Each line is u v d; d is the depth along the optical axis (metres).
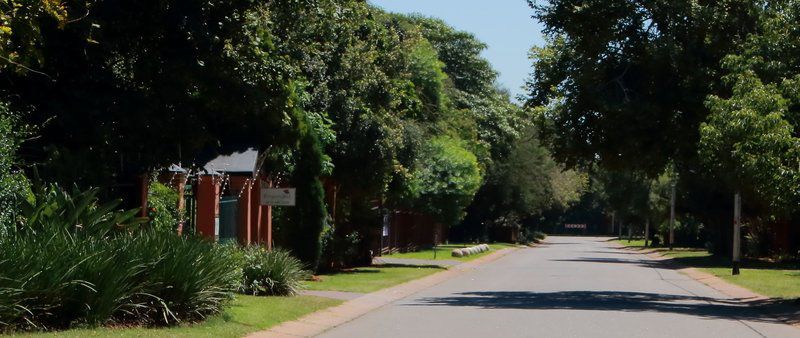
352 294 22.78
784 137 19.36
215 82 19.17
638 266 46.06
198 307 14.22
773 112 19.48
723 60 21.59
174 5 18.19
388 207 46.38
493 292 26.23
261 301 18.50
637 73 23.81
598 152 24.55
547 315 18.41
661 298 24.80
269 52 20.28
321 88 30.70
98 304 12.55
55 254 12.18
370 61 32.16
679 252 66.25
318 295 21.73
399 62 35.91
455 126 57.47
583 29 23.38
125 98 18.88
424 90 45.84
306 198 28.89
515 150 76.06
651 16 23.47
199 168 21.83
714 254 58.25
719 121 20.27
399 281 29.00
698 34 23.05
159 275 13.55
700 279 35.66
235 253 19.62
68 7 16.44
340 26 27.47
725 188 45.38
